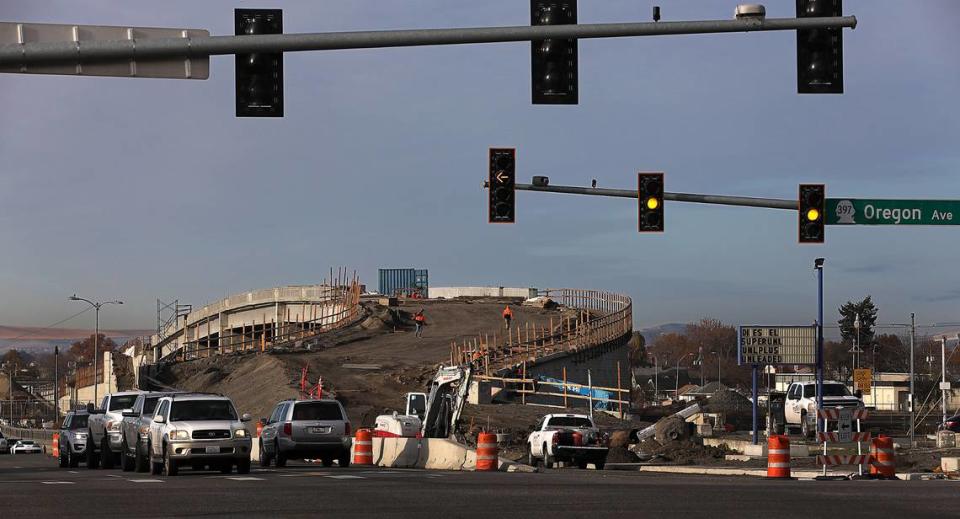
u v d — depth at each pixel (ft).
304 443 204.64
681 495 115.34
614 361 495.00
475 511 99.40
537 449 230.07
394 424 253.44
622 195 188.55
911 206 188.03
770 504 103.76
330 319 627.87
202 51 110.42
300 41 111.55
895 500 107.45
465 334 526.98
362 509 102.58
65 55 107.86
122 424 203.92
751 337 254.47
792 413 303.68
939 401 524.93
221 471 181.06
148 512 101.76
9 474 188.34
